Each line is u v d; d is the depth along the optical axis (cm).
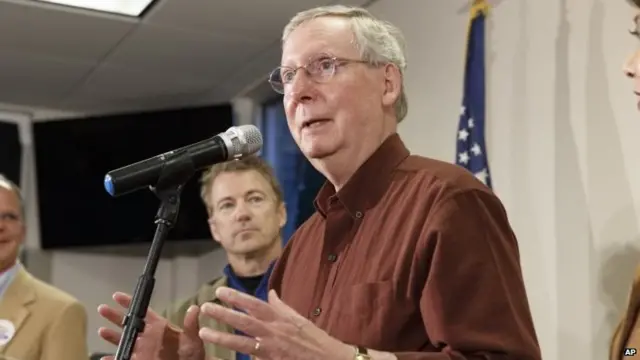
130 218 470
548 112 264
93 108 513
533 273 262
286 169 442
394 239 135
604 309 234
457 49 311
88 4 375
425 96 328
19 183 494
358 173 148
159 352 142
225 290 111
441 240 125
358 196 147
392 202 142
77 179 475
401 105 160
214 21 390
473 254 125
